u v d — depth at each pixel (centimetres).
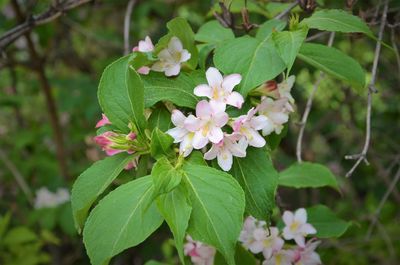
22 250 73
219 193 31
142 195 31
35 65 79
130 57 35
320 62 38
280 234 45
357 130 74
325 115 84
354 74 38
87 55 101
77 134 90
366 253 70
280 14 45
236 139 33
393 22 56
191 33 38
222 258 41
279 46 35
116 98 34
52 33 81
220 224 30
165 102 36
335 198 87
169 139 33
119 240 31
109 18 100
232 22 44
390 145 82
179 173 31
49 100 83
